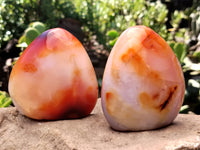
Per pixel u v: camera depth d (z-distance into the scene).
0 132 0.20
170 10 0.57
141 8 0.41
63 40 0.19
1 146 0.19
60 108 0.19
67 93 0.19
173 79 0.17
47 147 0.17
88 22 0.44
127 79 0.16
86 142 0.16
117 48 0.17
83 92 0.20
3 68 0.38
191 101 0.34
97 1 0.43
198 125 0.17
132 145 0.15
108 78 0.17
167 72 0.17
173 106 0.17
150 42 0.17
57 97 0.19
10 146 0.18
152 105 0.16
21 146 0.18
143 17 0.41
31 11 0.42
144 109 0.16
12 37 0.40
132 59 0.16
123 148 0.15
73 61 0.19
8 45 0.40
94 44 0.47
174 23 0.48
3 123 0.21
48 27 0.39
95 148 0.15
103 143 0.16
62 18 0.44
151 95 0.16
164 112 0.17
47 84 0.19
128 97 0.16
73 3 0.46
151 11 0.41
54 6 0.44
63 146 0.16
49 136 0.17
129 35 0.17
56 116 0.19
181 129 0.17
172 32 0.49
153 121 0.17
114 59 0.17
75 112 0.20
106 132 0.17
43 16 0.42
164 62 0.17
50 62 0.19
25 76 0.19
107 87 0.17
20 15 0.40
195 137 0.15
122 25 0.40
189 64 0.36
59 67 0.19
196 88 0.34
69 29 0.42
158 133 0.16
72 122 0.19
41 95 0.19
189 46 0.42
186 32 0.47
